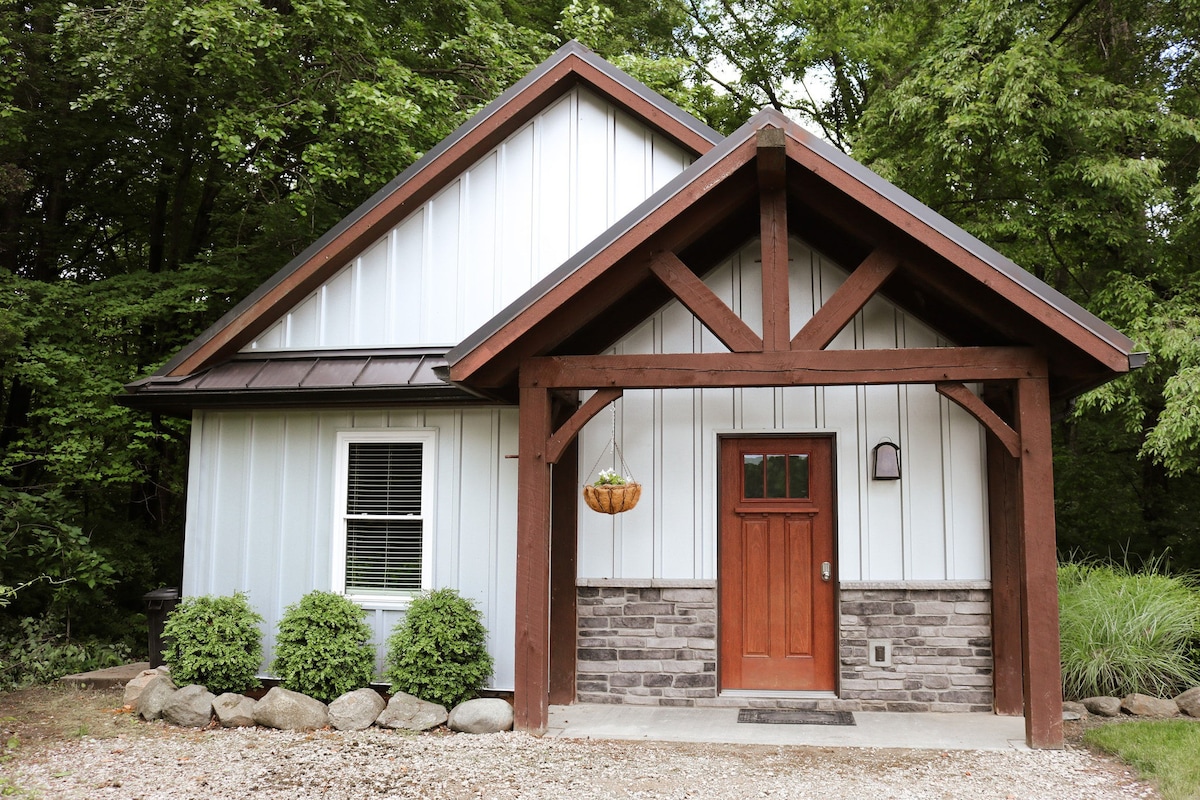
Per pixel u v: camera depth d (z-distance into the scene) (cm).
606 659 758
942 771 569
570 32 1415
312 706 694
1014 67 1130
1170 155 1282
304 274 848
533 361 662
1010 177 1359
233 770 580
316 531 820
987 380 620
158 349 1302
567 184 854
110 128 1320
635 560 763
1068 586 938
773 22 1967
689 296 639
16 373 1065
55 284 1184
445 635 711
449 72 1385
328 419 830
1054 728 607
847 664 734
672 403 774
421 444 816
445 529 799
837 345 751
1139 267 1270
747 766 583
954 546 732
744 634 763
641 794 530
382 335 862
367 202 851
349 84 1213
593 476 773
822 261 770
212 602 766
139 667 898
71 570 1005
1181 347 1071
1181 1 1174
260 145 1357
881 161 1388
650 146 846
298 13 1170
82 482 1161
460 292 855
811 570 761
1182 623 798
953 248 584
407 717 678
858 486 749
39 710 755
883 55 1734
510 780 555
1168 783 521
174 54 1178
